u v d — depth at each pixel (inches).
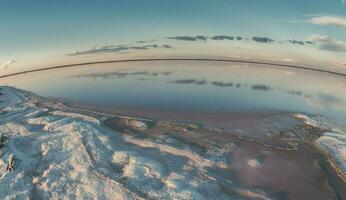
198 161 992.9
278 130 1234.6
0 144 1128.2
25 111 1584.6
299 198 821.9
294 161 1002.7
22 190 861.2
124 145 1114.1
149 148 1083.9
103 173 931.3
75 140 1149.1
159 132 1232.8
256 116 1386.6
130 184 870.4
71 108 1603.1
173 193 822.5
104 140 1143.6
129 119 1386.6
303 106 1514.5
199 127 1274.6
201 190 842.2
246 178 908.0
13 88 2176.4
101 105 1614.2
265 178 908.6
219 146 1101.7
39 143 1151.6
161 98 1697.8
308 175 925.2
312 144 1116.5
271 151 1069.8
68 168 970.1
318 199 819.4
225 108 1507.1
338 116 1379.2
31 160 1023.0
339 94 1689.2
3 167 982.4
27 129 1293.1
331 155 1025.5
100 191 850.1
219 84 1930.4
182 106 1544.0
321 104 1540.4
